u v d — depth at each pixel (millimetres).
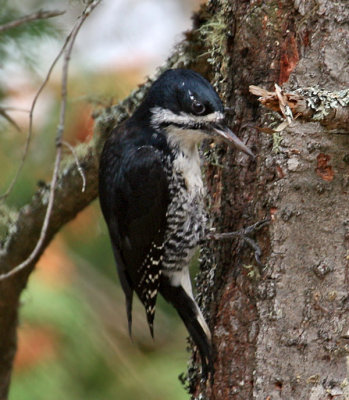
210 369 8133
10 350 10773
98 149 9711
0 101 10406
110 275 12250
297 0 7801
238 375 7922
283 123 6875
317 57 7590
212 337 8227
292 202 7625
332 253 7484
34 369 11289
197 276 9164
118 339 12070
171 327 12359
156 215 9000
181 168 8938
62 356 11422
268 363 7629
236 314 8000
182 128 8711
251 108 8258
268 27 8000
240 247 8133
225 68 8484
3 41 9945
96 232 11914
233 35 8352
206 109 8430
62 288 11719
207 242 8766
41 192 9953
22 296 11398
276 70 7969
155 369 11812
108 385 11523
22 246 10086
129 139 9125
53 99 10664
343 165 7477
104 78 10789
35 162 10633
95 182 9789
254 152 8172
